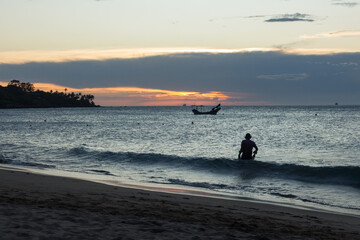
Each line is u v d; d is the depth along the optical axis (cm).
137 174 1698
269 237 684
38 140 3912
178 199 1089
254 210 980
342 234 744
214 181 1538
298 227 788
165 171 1800
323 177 1570
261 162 1784
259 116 13125
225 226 752
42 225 640
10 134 4916
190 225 730
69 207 833
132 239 603
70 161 2114
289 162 2270
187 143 3572
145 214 813
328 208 1082
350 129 5753
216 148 3070
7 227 611
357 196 1270
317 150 2955
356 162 2286
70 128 6512
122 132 5362
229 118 11494
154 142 3709
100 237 599
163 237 630
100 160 2148
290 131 5381
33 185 1199
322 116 12394
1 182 1229
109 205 898
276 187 1419
